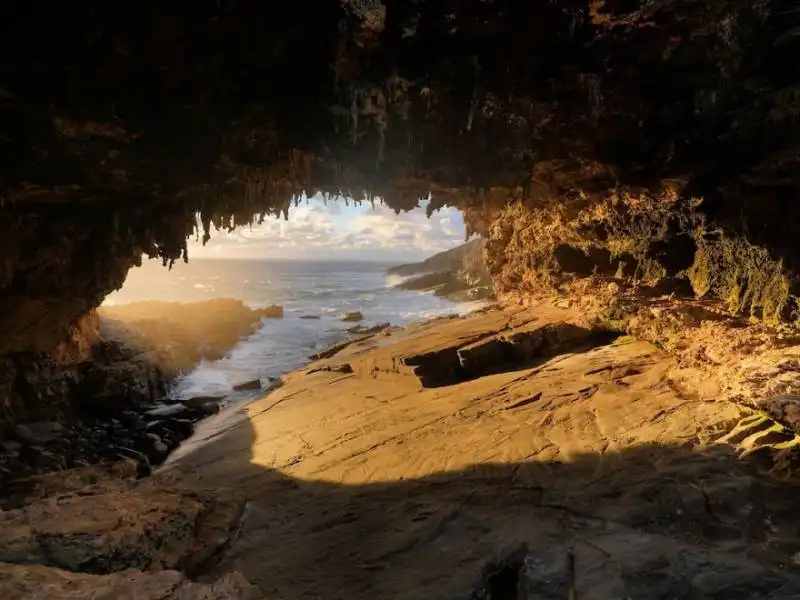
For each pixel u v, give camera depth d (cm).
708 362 766
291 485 657
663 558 416
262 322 2295
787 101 527
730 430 594
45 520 488
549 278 1370
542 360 1018
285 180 786
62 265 822
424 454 684
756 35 487
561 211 1139
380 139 578
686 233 968
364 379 1092
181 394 1241
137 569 430
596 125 626
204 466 773
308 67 484
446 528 513
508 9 450
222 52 459
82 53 444
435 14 450
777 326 757
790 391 559
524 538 472
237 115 546
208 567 495
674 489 504
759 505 466
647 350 935
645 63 518
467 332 1153
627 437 630
